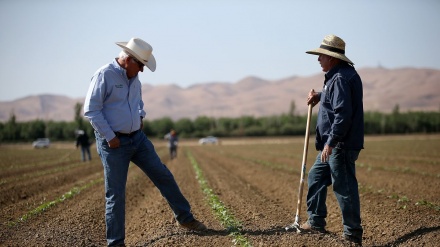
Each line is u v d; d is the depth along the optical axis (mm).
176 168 26047
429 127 96438
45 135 98000
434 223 9047
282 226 9086
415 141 64375
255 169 23984
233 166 27516
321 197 7902
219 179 18891
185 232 8375
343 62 7512
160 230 9016
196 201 12945
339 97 7176
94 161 33594
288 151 46688
